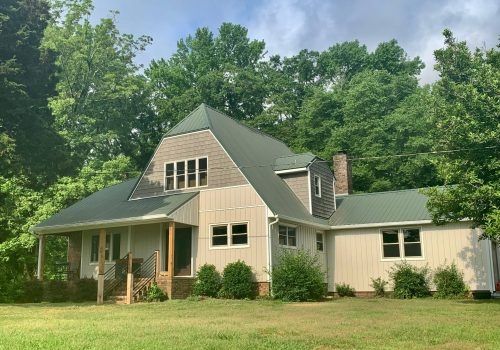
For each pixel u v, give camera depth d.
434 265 22.14
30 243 29.05
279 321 11.44
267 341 8.12
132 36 46.34
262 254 20.39
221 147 22.47
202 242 21.92
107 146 45.97
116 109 46.12
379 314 13.26
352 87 49.12
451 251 21.89
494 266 22.00
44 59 21.31
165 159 24.12
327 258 24.80
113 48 44.88
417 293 21.53
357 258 24.02
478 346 7.72
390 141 40.78
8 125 19.92
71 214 25.02
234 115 52.84
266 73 58.59
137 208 22.38
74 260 25.75
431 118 28.08
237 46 60.81
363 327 10.12
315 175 24.73
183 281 20.75
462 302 18.03
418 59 59.00
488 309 14.61
